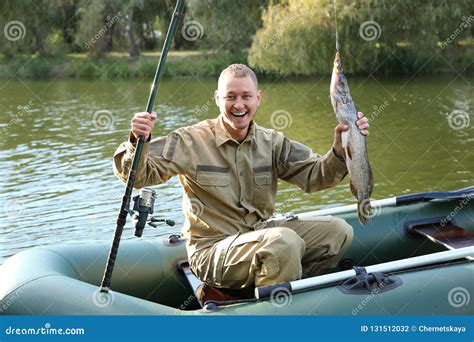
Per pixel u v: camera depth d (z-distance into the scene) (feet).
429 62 44.04
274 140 9.34
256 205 9.25
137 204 8.61
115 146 25.82
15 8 52.95
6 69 51.49
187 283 10.49
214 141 9.05
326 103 34.35
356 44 42.91
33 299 8.70
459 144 24.39
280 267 8.41
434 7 43.70
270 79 44.62
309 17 43.11
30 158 24.11
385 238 11.20
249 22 49.49
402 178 20.18
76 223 16.79
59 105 36.94
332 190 18.47
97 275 10.18
